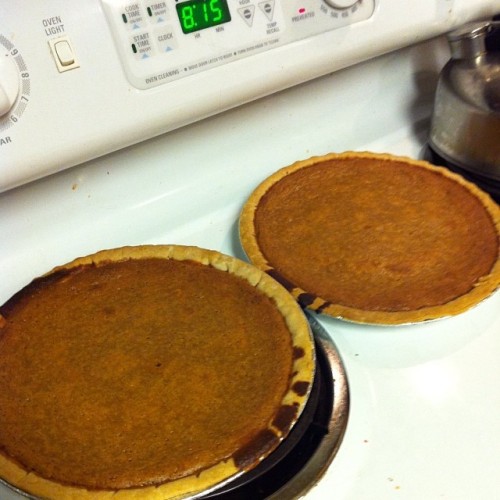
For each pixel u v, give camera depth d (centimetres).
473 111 60
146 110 49
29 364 47
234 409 44
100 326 50
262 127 65
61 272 54
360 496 41
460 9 62
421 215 59
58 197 56
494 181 62
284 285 52
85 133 48
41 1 43
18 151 46
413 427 44
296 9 52
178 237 61
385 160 66
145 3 46
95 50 45
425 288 51
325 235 57
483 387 46
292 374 46
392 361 49
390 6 57
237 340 49
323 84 67
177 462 41
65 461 41
